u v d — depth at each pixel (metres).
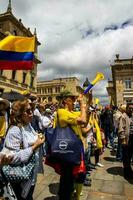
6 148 2.46
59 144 2.98
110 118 10.59
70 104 3.35
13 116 2.58
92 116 6.09
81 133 3.42
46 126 5.12
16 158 2.35
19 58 4.70
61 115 3.08
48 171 6.11
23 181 2.48
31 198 2.62
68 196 3.05
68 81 67.31
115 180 5.42
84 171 3.32
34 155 2.57
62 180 3.06
